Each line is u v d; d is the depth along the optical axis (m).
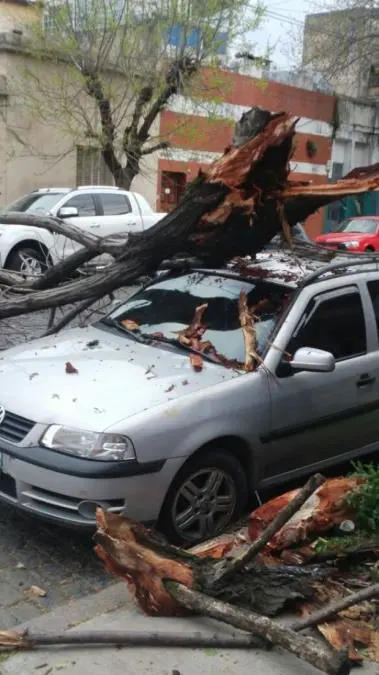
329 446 5.42
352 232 22.81
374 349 5.68
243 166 5.00
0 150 18.39
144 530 3.76
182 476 4.51
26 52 17.89
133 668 3.35
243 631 3.60
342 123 30.14
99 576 4.38
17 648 3.48
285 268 5.91
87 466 4.20
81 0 17.00
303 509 4.30
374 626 3.62
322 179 29.86
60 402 4.50
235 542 4.27
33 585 4.25
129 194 15.39
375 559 4.18
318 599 3.76
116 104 18.47
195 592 3.58
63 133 18.70
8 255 13.30
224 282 5.75
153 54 17.42
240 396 4.73
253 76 24.91
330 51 26.88
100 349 5.30
